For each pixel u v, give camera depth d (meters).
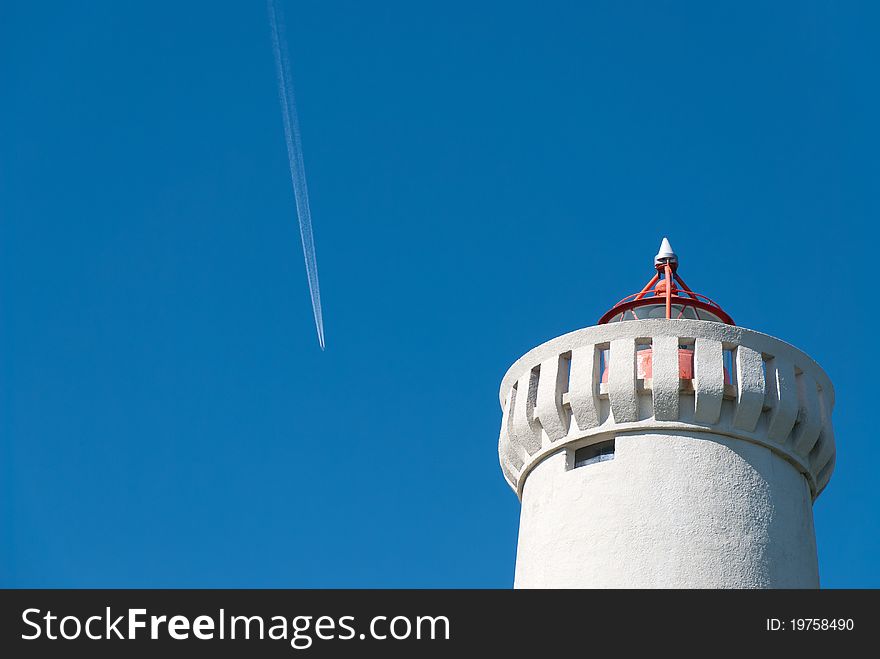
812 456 38.75
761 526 36.34
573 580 36.00
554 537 37.00
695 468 36.78
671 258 43.25
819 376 39.19
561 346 39.03
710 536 35.91
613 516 36.44
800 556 36.62
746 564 35.62
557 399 38.56
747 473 36.97
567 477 37.75
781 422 37.69
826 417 38.91
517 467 39.81
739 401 37.44
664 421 37.38
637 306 41.78
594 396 37.88
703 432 37.34
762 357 38.38
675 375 37.38
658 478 36.66
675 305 41.56
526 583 37.19
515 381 40.00
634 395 37.47
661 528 36.03
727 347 38.28
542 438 38.91
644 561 35.69
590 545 36.28
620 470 37.00
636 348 38.47
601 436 37.88
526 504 38.81
